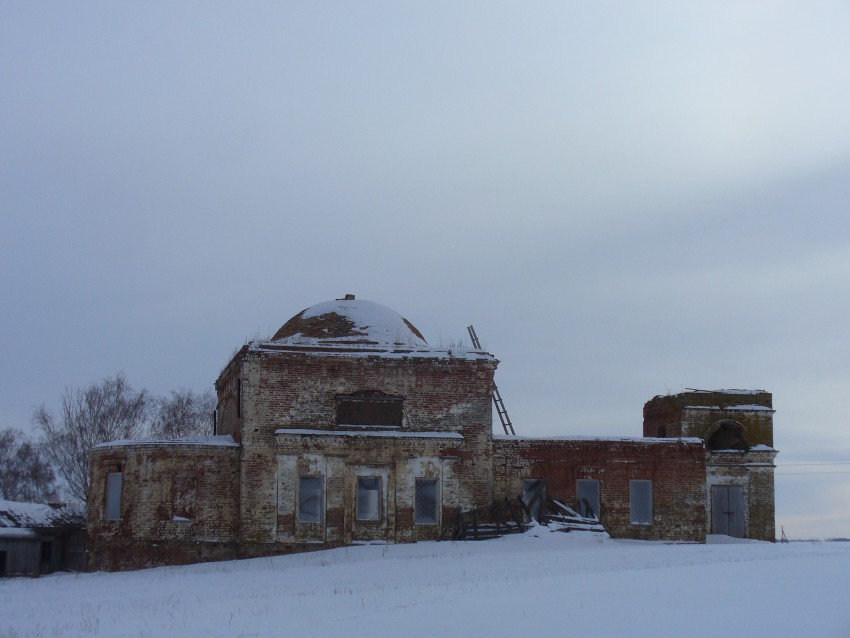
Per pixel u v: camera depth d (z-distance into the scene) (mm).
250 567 35812
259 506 40000
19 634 20953
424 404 42031
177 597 26828
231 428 44531
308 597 24672
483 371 42688
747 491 48812
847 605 19094
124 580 33562
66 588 31406
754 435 49656
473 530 40656
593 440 43625
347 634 18547
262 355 41000
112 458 40562
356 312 45656
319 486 40750
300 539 40062
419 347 42812
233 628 20156
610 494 43406
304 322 45562
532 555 33688
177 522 39562
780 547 35312
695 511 44062
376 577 29109
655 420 52625
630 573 25750
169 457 39969
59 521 47375
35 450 70625
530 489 42906
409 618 19922
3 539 45219
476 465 41875
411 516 40844
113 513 40312
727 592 21203
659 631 17297
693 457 44406
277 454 40469
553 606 20375
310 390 41250
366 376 41781
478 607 20766
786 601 19734
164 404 69000
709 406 49531
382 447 41219
